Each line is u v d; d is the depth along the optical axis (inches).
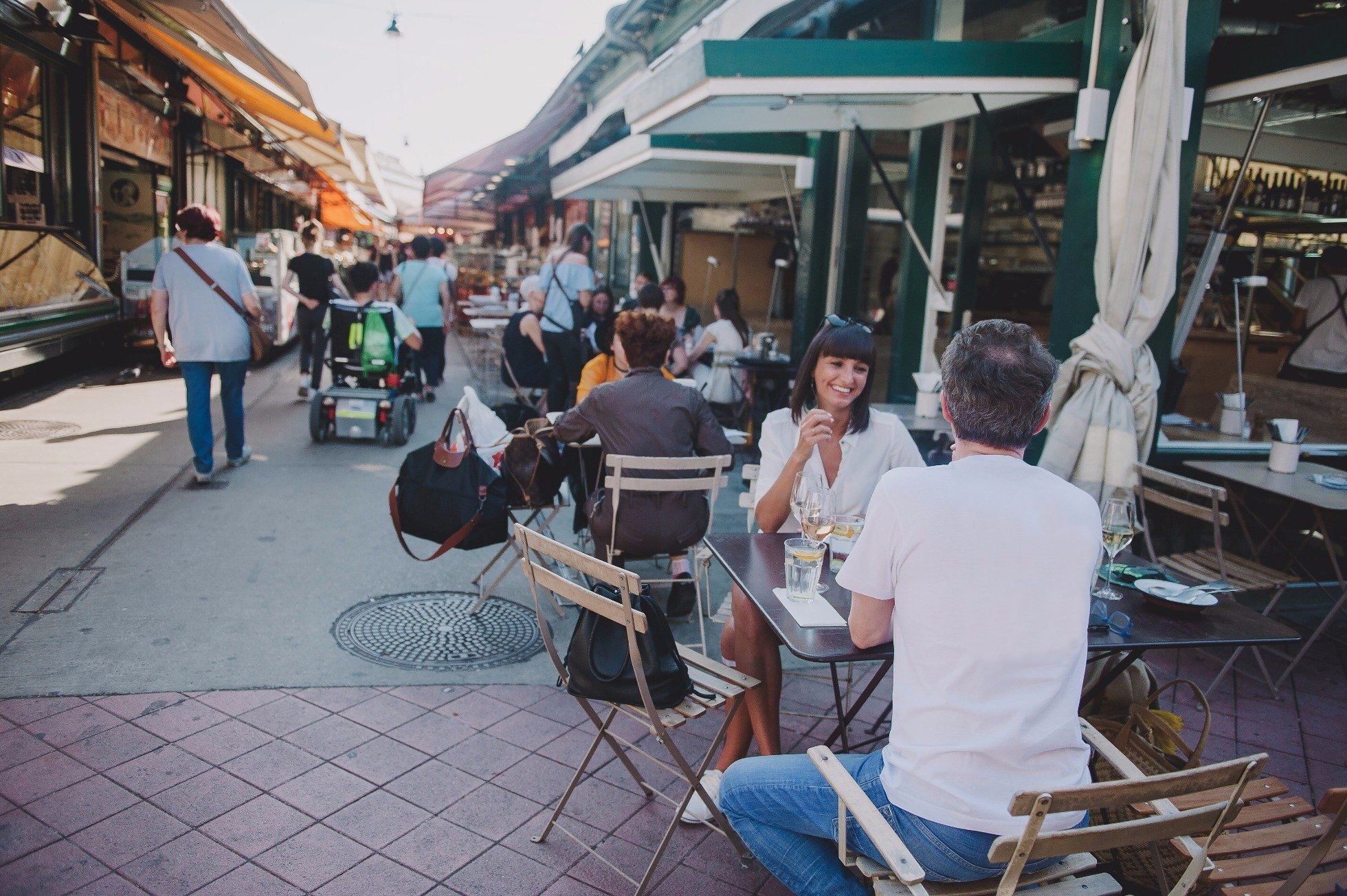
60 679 142.7
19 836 106.7
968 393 78.7
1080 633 73.9
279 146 703.7
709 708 109.5
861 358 128.5
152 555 196.7
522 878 107.0
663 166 362.3
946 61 195.9
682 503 166.4
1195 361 281.0
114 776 119.5
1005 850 64.7
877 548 79.4
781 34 361.4
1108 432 191.0
